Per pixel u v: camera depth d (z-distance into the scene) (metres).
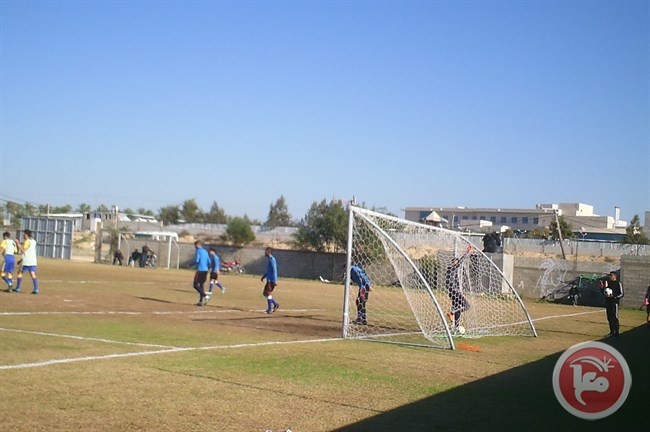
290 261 52.78
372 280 24.28
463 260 19.53
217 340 13.48
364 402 8.45
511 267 41.16
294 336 15.16
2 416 6.81
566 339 18.22
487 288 23.84
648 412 8.80
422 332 16.39
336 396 8.70
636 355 15.08
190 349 11.91
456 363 12.37
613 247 51.94
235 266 54.03
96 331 13.63
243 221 69.69
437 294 19.55
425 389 9.56
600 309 35.38
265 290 20.78
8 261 21.98
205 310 20.50
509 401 9.05
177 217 114.94
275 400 8.25
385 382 9.91
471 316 19.84
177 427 6.81
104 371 9.35
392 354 13.07
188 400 7.97
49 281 28.83
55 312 16.75
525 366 12.39
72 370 9.28
